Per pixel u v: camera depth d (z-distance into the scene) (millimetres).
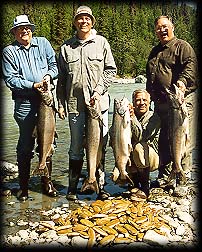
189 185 6852
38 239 5109
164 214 5793
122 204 5828
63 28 32781
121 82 32656
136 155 6242
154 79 6797
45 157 6219
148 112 6398
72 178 6488
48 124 6121
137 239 5055
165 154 6852
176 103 5949
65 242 5051
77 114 6324
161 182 6852
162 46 6707
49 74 6316
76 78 6227
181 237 5160
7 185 7230
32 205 6266
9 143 10469
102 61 6254
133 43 36031
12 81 6258
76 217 5582
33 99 6352
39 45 6383
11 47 6309
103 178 6441
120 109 5758
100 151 5984
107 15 37406
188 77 6441
